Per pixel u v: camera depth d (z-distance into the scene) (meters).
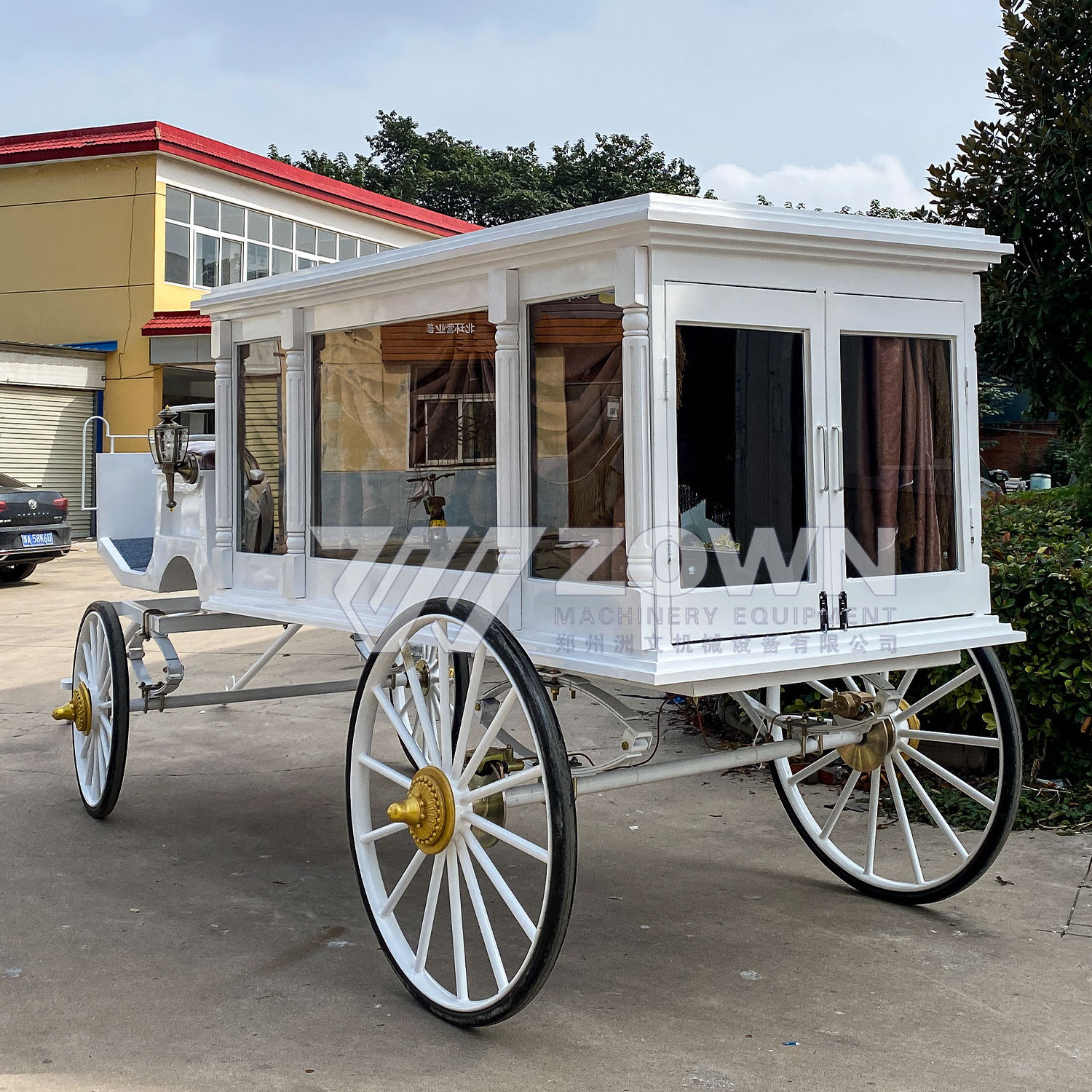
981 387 23.45
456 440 3.46
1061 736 4.98
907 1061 2.78
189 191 18.52
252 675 5.60
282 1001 3.15
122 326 18.19
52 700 7.14
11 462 17.25
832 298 3.20
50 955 3.44
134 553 5.48
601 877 4.18
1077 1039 2.88
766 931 3.63
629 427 2.87
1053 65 6.52
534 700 2.78
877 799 3.96
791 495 3.16
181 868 4.26
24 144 18.33
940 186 6.83
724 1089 2.65
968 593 3.50
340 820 4.88
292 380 4.05
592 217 2.90
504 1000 2.83
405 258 3.46
